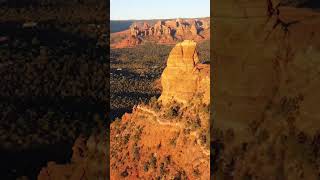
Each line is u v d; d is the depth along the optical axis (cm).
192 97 2747
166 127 2686
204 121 2502
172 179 2392
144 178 2548
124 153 2784
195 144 2439
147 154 2678
